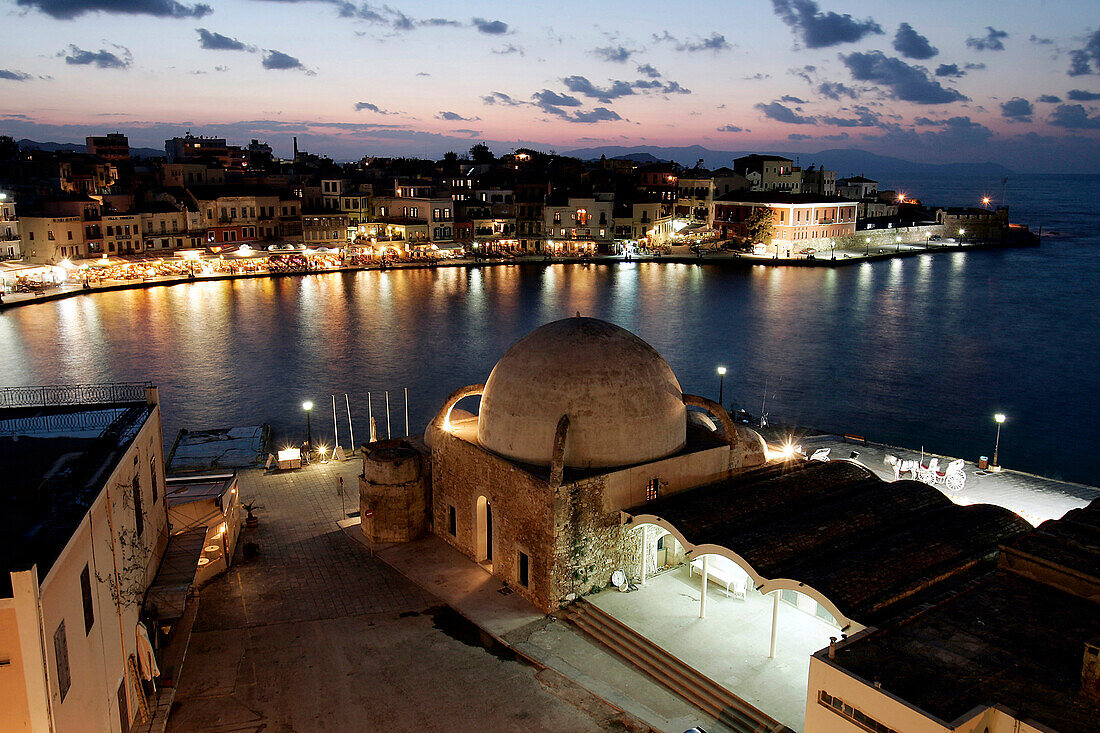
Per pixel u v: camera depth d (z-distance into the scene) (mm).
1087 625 21109
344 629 29812
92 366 75375
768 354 84750
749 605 30484
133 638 25281
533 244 155500
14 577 16750
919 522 30422
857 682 18344
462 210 151750
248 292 117375
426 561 35375
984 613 21719
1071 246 193500
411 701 25547
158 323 94812
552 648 28469
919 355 85250
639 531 31938
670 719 24547
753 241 154000
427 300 112938
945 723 16656
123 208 126688
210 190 138625
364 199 148250
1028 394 72688
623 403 31969
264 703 25438
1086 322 102875
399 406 67000
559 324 33969
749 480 34531
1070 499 42688
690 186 170000
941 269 147875
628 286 125125
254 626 30000
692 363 81062
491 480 33062
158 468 31328
